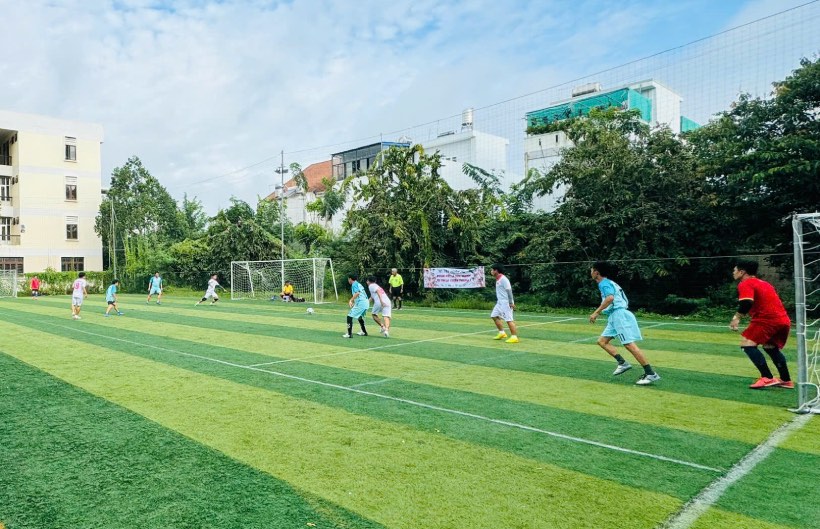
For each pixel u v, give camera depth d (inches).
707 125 701.3
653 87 1317.7
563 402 257.0
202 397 269.0
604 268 310.0
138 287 1558.8
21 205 1592.0
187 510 144.1
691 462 178.5
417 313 773.9
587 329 565.3
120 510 144.5
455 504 147.6
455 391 280.4
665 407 247.8
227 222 1445.6
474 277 875.4
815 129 575.2
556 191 1086.4
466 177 1396.4
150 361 374.9
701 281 724.0
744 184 620.1
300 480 164.1
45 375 326.6
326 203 1569.9
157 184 1829.5
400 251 949.8
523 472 170.1
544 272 789.9
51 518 140.2
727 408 245.8
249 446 195.3
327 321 663.1
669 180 695.7
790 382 285.4
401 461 179.8
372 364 359.6
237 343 464.1
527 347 436.8
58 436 207.9
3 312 837.2
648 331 543.2
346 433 210.1
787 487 158.6
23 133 1599.4
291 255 1381.6
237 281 1328.7
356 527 134.5
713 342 464.1
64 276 1563.7
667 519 138.8
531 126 1336.1
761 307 282.4
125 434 209.9
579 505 146.8
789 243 637.9
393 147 986.1
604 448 192.2
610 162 732.7
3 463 179.5
